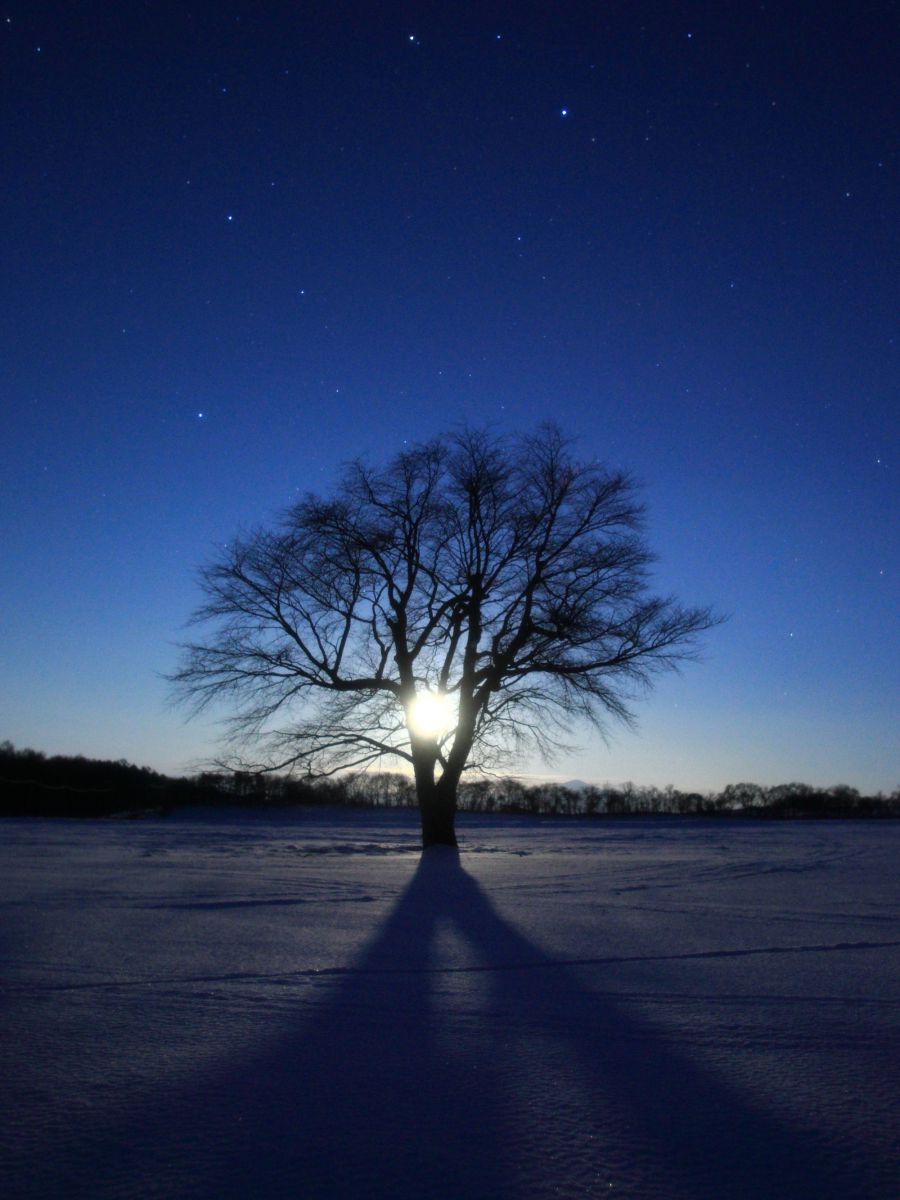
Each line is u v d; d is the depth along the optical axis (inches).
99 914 448.1
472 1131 168.6
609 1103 184.5
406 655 1021.8
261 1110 178.9
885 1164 156.1
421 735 1032.8
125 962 323.3
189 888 580.1
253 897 534.9
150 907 480.4
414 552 1034.1
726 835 1628.9
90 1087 191.6
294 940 378.3
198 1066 206.2
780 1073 204.7
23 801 2450.8
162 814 2070.6
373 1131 168.2
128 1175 148.6
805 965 333.1
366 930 411.5
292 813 2023.9
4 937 373.4
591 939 391.9
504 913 481.1
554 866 835.4
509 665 1010.1
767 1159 157.6
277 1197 141.1
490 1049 221.5
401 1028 240.1
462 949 361.7
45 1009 256.2
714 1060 214.1
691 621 1024.2
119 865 773.3
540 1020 249.3
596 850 1135.0
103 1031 234.5
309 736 1025.5
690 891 613.0
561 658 1019.3
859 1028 243.6
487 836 1587.1
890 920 464.8
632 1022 248.2
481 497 1043.3
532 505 1043.3
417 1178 148.4
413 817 2060.8
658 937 400.2
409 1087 192.9
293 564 1030.4
